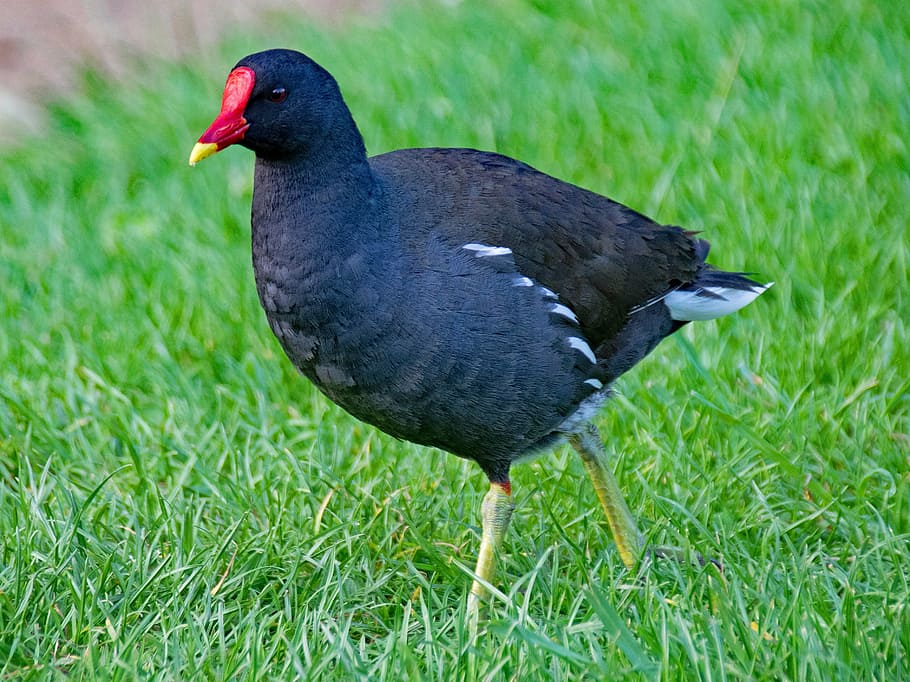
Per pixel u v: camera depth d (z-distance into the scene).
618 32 15.74
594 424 9.38
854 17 15.06
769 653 6.90
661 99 14.12
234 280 11.81
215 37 18.22
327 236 7.57
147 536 8.62
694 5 15.85
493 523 8.21
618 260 8.31
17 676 7.19
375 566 8.62
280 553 8.41
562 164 13.14
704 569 7.79
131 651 7.27
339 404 8.12
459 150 8.52
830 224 11.84
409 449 9.66
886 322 10.70
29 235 13.35
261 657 7.15
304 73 7.57
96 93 16.80
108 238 13.08
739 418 9.64
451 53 15.92
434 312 7.59
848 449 9.48
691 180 12.48
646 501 9.09
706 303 8.74
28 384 10.48
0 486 8.95
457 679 6.86
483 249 7.74
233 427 9.95
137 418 9.89
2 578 7.94
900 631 7.12
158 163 14.79
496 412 7.86
